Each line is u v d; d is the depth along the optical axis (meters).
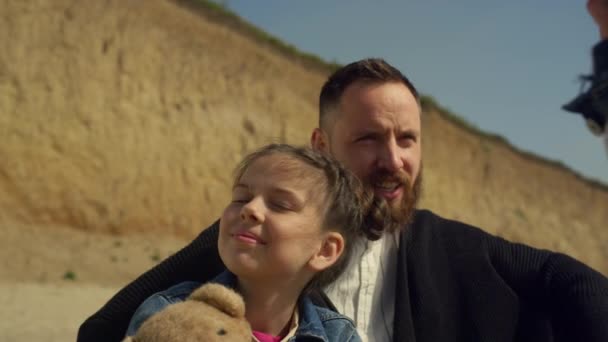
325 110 2.52
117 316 2.11
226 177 20.73
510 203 32.34
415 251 2.34
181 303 1.55
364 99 2.37
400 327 2.19
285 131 23.19
